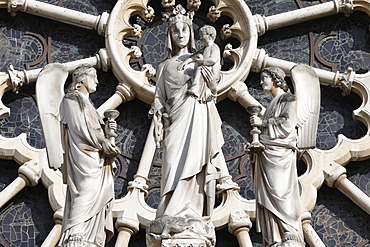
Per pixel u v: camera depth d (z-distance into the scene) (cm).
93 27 2534
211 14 2539
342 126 2475
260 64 2503
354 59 2538
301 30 2561
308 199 2370
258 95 2505
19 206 2389
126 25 2520
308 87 2230
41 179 2392
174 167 2044
